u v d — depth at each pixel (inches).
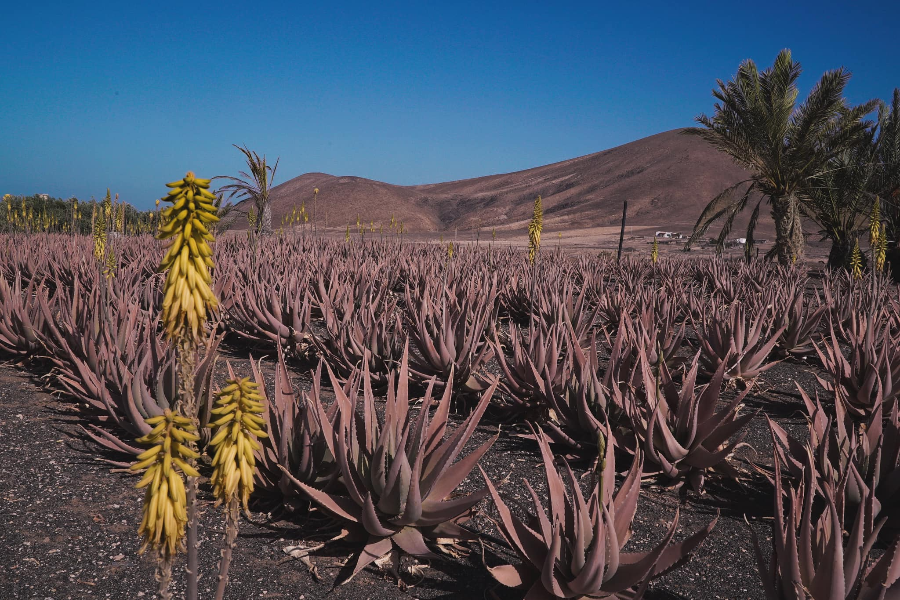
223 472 76.0
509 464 209.2
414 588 138.1
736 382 315.3
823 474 172.9
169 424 69.6
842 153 850.1
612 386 223.0
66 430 215.3
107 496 169.9
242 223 3021.7
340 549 153.0
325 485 164.9
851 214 893.2
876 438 181.2
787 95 790.5
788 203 837.2
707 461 191.8
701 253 1504.7
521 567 137.0
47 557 138.3
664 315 434.6
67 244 754.2
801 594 116.1
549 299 427.2
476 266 682.2
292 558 146.6
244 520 162.9
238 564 141.7
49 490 170.4
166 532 68.1
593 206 6269.7
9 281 514.6
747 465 217.0
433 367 276.1
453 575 144.0
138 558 140.9
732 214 912.9
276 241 901.2
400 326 295.9
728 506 187.0
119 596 126.3
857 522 116.1
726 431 195.8
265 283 396.5
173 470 70.0
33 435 207.9
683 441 201.0
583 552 124.9
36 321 290.7
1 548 140.1
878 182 851.4
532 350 251.3
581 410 213.9
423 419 152.5
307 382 291.3
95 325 268.4
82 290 340.5
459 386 276.7
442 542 154.9
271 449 168.2
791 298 417.7
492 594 136.1
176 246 77.0
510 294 478.6
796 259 852.6
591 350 239.6
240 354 340.2
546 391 224.8
